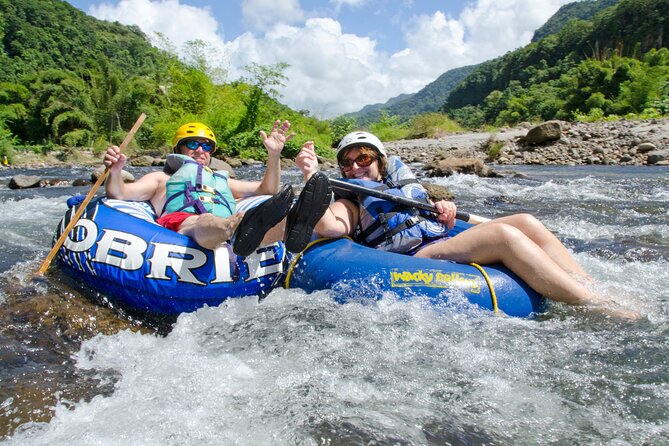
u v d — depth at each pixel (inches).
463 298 109.7
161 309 119.7
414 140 904.3
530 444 69.9
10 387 87.2
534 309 111.4
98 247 122.2
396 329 103.4
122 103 1181.1
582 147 538.9
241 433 73.3
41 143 1195.3
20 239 197.0
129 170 548.1
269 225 104.3
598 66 1402.6
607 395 80.0
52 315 114.7
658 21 3061.0
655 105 811.4
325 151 748.0
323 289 119.8
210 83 940.0
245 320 111.7
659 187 319.6
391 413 77.2
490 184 356.2
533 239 121.8
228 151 716.7
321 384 85.7
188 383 87.3
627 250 171.2
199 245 119.8
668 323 104.6
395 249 130.3
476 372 88.4
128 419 77.0
